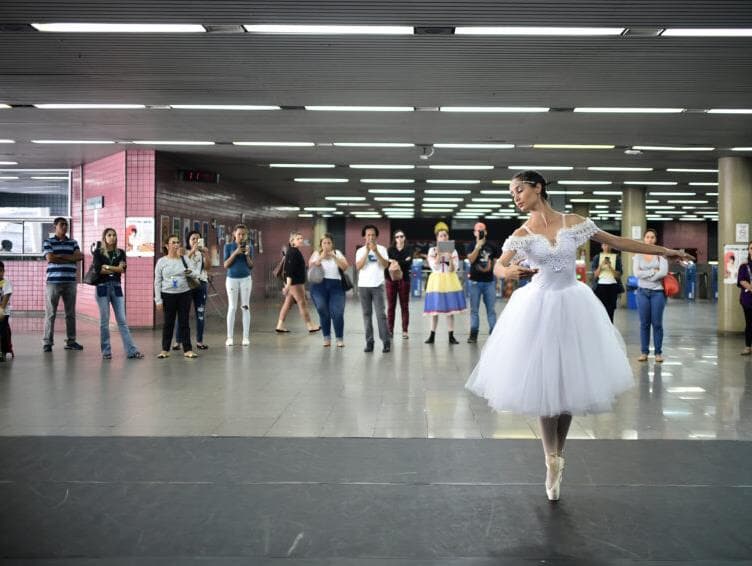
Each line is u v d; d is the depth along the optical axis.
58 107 10.11
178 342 10.76
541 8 6.06
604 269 10.77
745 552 3.18
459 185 21.47
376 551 3.20
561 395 3.72
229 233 20.19
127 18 6.38
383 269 10.48
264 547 3.24
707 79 8.28
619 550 3.21
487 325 15.03
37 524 3.53
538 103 9.62
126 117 10.81
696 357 10.17
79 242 17.11
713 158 14.82
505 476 4.30
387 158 15.26
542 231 3.94
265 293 25.08
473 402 6.63
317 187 22.44
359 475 4.32
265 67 7.90
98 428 5.56
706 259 41.94
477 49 7.20
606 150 13.90
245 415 6.05
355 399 6.79
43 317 17.34
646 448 4.96
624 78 8.27
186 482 4.18
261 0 5.92
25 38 6.96
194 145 13.60
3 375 8.23
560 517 3.62
